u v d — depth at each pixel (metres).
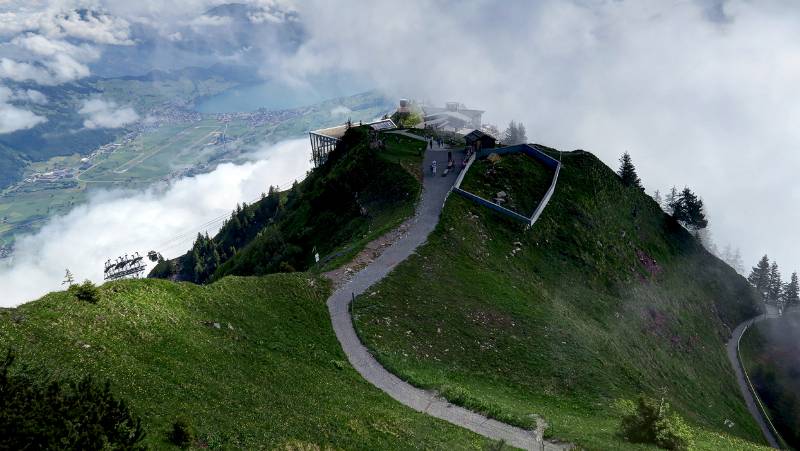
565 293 101.12
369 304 67.56
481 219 105.31
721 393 113.38
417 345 62.03
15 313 37.69
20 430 23.56
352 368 54.62
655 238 152.50
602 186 145.00
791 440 111.81
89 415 25.69
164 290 51.94
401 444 40.62
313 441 36.75
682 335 120.81
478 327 69.75
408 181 116.44
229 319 53.19
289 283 67.00
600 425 52.62
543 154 140.38
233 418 35.84
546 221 117.44
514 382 61.03
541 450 44.22
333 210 128.38
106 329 40.62
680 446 45.72
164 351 41.53
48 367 32.06
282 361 49.59
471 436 44.69
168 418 32.34
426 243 87.62
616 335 98.25
